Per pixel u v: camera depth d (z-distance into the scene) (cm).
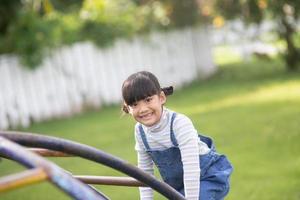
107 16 1444
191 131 356
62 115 1352
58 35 1330
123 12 1521
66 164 855
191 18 1672
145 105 348
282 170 710
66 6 1686
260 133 914
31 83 1305
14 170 883
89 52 1409
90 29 1423
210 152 375
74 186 204
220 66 1930
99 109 1404
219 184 369
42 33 1305
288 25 1574
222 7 1587
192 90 1514
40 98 1316
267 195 624
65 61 1360
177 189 384
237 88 1437
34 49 1290
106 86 1441
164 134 359
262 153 796
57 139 262
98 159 268
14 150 211
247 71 1736
